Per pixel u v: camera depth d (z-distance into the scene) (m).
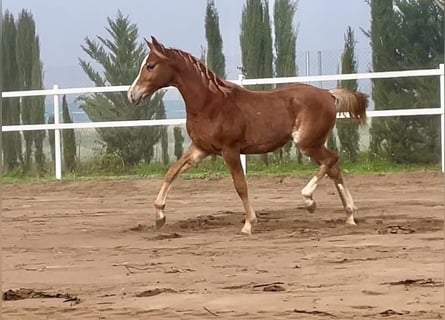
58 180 17.16
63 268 8.07
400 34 18.64
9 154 19.98
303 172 16.67
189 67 10.29
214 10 22.06
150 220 11.73
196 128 10.33
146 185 16.12
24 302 6.52
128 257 8.59
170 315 5.94
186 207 13.08
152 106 19.89
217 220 11.36
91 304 6.39
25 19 21.50
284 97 10.55
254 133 10.35
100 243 9.63
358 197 13.70
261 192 14.77
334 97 10.80
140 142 19.55
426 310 5.84
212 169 17.78
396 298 6.26
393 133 17.91
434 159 17.89
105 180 16.84
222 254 8.59
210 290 6.79
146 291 6.79
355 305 6.06
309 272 7.44
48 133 20.25
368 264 7.73
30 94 17.66
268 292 6.65
